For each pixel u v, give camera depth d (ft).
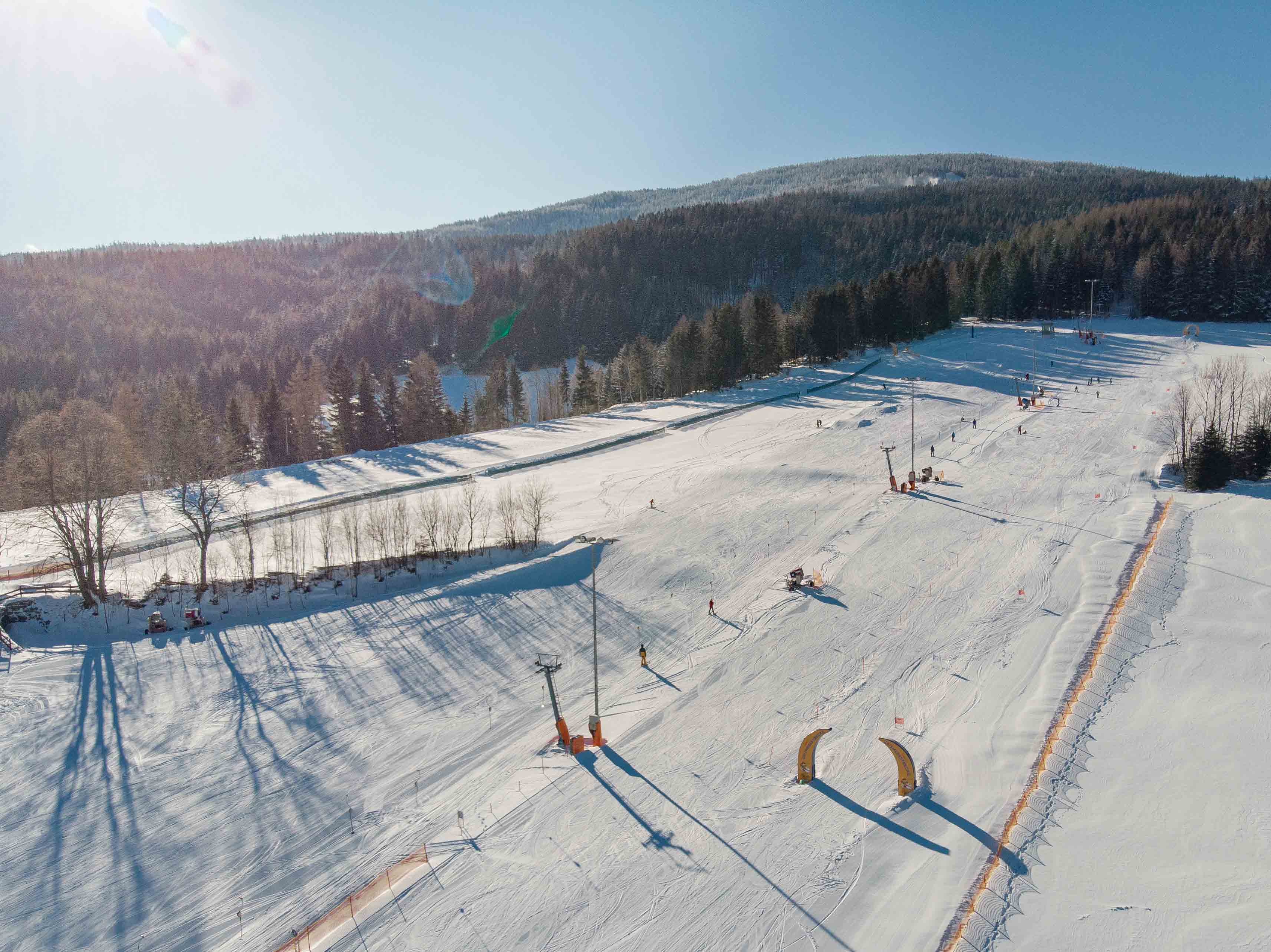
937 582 159.02
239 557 195.31
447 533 202.39
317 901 85.46
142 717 124.16
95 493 187.83
